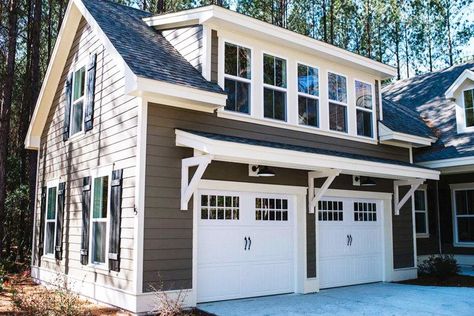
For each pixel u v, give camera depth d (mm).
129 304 7406
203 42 8750
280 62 10008
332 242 10742
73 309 7160
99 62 9742
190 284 7883
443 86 16578
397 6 25703
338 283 10711
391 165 10406
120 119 8484
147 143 7707
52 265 11070
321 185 10430
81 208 9875
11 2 13734
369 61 11516
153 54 8586
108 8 10422
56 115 12164
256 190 9125
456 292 9883
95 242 9133
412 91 17641
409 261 12414
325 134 10609
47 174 12305
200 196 8438
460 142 13125
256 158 7816
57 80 12219
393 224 12172
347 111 11289
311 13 23891
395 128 11992
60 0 18641
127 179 7961
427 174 11453
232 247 8797
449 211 14812
